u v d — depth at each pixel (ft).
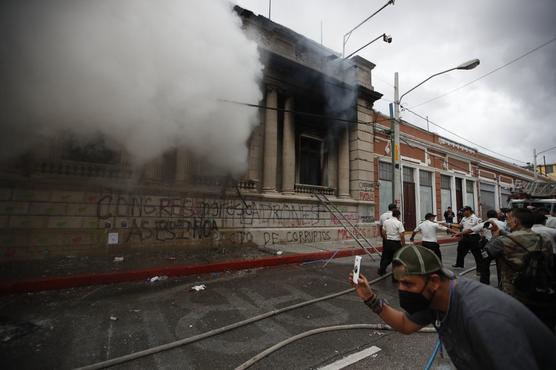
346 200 36.58
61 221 19.62
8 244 18.01
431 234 19.44
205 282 17.08
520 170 86.89
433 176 53.52
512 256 7.45
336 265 23.11
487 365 3.17
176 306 13.03
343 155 38.04
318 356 8.94
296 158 35.29
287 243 30.71
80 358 8.54
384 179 43.80
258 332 10.60
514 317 3.21
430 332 10.82
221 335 10.27
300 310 12.92
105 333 10.21
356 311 12.99
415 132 51.52
